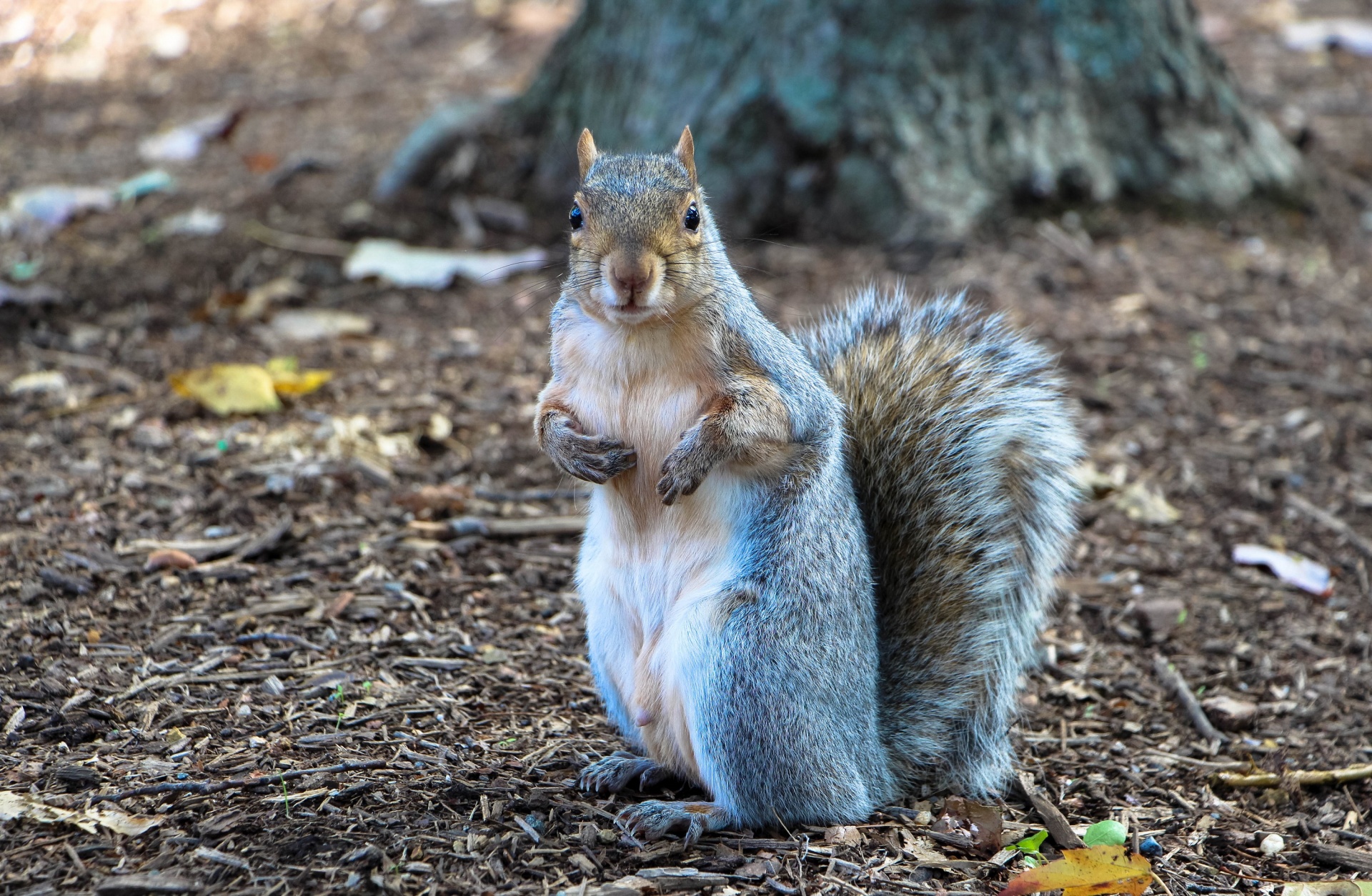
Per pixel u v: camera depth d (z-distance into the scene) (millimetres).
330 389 12438
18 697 7723
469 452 11500
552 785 7305
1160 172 16766
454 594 9445
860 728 7344
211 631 8664
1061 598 10172
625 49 16359
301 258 15258
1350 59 23391
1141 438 12344
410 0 26953
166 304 14055
